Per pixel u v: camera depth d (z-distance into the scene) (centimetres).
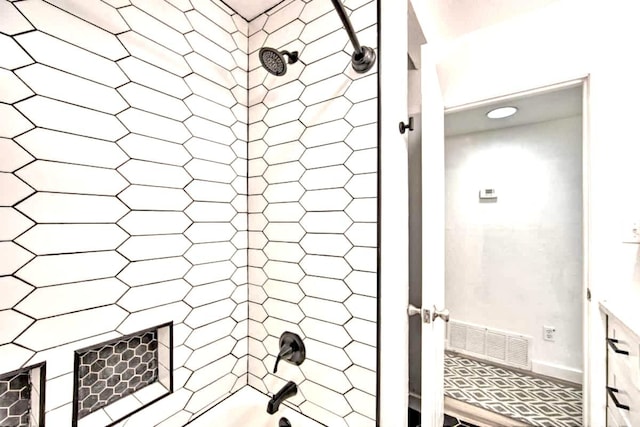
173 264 86
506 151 214
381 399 79
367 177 81
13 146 58
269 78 104
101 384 75
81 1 67
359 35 84
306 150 94
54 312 63
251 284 110
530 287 205
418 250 126
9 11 57
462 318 231
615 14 110
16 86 58
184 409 89
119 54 74
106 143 71
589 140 125
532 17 113
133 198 77
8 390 61
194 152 92
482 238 223
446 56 140
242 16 110
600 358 120
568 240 193
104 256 71
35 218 60
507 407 160
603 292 120
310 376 93
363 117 82
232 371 105
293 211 97
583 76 126
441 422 121
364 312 81
